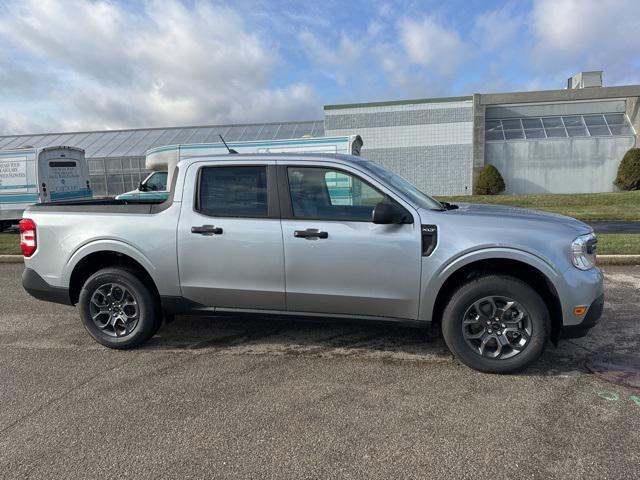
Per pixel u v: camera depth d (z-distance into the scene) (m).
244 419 3.01
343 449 2.66
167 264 4.04
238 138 31.67
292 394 3.35
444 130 24.14
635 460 2.50
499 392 3.32
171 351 4.24
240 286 3.96
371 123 24.89
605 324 4.70
